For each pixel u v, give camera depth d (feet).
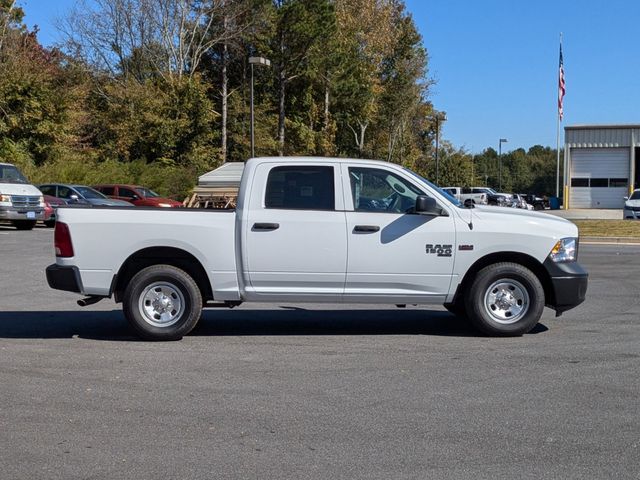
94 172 128.26
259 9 162.30
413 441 17.04
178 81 153.99
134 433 17.62
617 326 30.73
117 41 171.42
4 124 122.42
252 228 27.37
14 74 124.88
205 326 31.04
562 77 159.94
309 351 26.17
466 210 28.17
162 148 151.74
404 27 220.23
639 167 189.06
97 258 27.48
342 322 32.04
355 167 28.04
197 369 23.59
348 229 27.43
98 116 157.58
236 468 15.47
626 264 54.60
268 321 32.24
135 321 27.55
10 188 81.87
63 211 27.66
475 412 19.15
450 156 260.21
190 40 167.22
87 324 31.42
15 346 26.99
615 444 16.87
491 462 15.79
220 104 178.40
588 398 20.36
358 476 15.03
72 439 17.24
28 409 19.45
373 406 19.66
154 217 27.53
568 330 29.89
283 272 27.53
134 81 159.53
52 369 23.58
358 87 187.01
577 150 191.01
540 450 16.48
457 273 27.78
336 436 17.38
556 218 28.96
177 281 27.61
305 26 161.38
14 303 36.86
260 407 19.60
